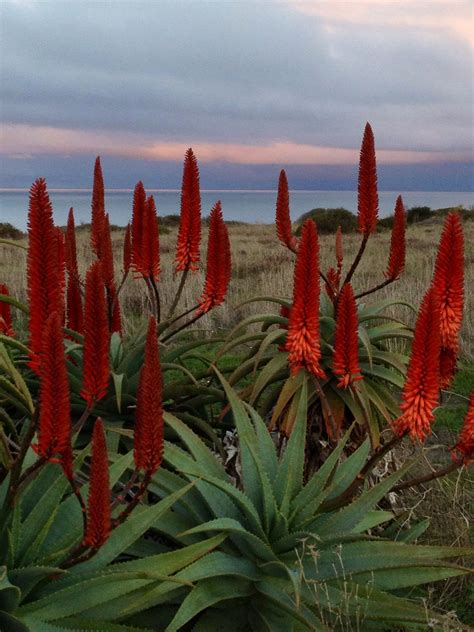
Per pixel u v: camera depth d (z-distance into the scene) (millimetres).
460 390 2744
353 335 1185
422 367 1025
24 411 1447
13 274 5184
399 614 1124
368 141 1662
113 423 1640
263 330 1918
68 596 981
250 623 1170
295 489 1295
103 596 982
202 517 1241
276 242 10008
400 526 1577
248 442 1287
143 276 1813
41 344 844
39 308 848
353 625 1190
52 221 850
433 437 2301
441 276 1142
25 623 926
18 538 1034
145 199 1799
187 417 1696
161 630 1174
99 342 850
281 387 1768
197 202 1726
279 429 1702
